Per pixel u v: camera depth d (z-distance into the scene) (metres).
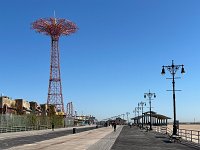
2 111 109.50
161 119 158.88
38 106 150.00
